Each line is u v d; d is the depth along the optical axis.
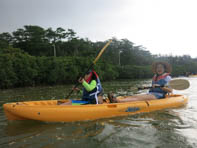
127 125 3.19
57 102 4.14
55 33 36.81
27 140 2.55
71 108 3.37
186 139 2.58
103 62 30.33
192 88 10.42
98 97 3.83
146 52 58.50
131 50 52.31
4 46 23.09
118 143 2.46
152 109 4.21
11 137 2.65
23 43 32.84
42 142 2.49
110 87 12.90
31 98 7.41
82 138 2.62
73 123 3.28
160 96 4.65
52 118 3.26
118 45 50.97
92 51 38.50
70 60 23.16
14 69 16.44
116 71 32.94
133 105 3.96
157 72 4.73
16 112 3.18
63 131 2.89
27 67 17.19
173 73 42.78
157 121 3.42
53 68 19.86
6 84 15.30
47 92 10.32
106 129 2.98
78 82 4.20
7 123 3.31
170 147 2.34
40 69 18.91
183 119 3.55
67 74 20.95
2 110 4.65
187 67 48.25
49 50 34.81
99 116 3.56
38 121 3.27
